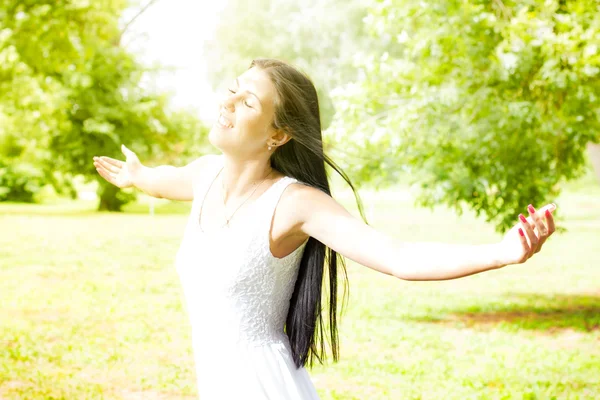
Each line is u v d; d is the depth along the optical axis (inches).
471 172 312.5
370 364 274.4
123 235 824.3
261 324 84.6
